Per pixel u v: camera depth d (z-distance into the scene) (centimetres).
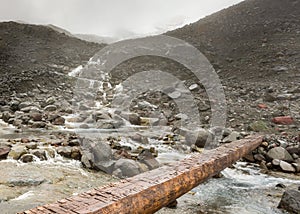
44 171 654
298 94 1602
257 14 3891
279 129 1138
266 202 590
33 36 3919
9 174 602
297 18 3394
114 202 290
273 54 2602
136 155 813
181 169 445
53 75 2411
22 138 955
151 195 340
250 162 908
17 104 1486
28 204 466
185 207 539
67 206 277
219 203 575
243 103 1569
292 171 827
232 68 2564
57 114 1405
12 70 2528
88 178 649
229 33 3600
